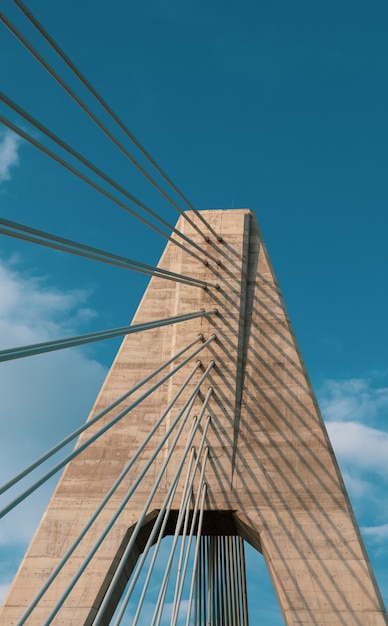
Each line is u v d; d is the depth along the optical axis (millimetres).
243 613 19875
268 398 18547
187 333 19391
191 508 17312
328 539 16641
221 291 19859
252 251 20688
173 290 20281
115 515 13281
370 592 15930
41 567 16469
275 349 19156
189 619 15117
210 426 18250
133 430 18312
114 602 16719
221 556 20531
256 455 17859
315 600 15922
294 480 17469
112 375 19141
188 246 20594
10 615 15859
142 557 13945
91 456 18000
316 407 18359
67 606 15945
